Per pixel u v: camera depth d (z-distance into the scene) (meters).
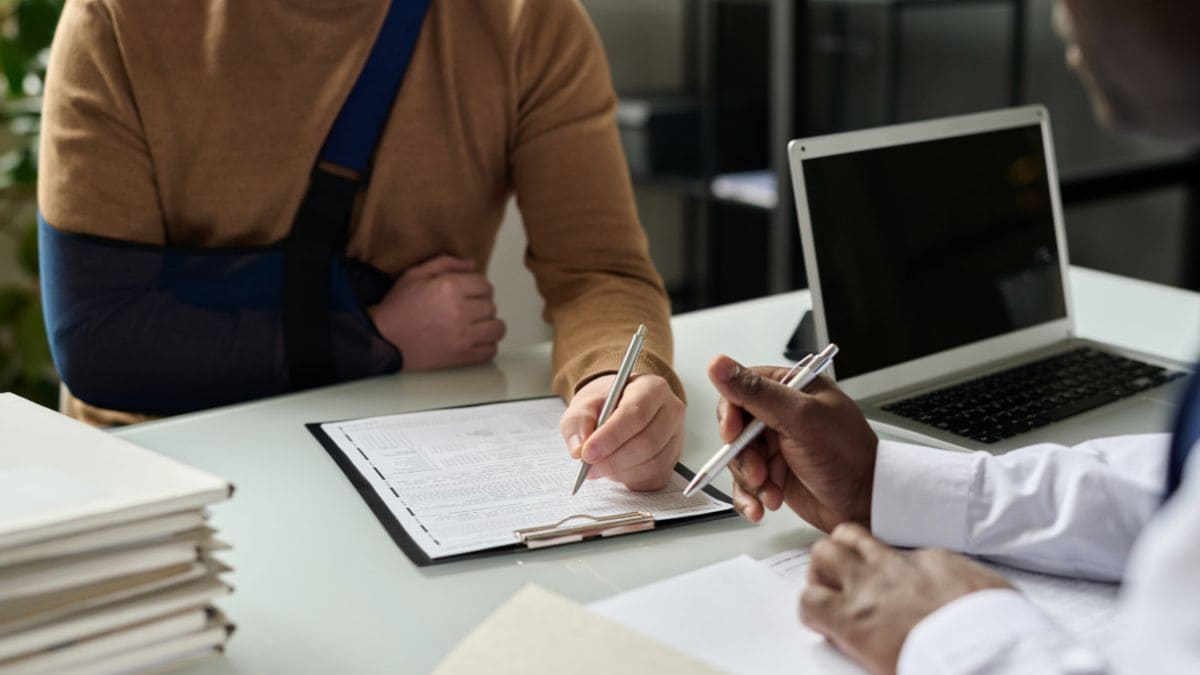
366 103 1.39
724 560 0.88
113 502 0.68
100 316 1.32
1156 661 0.47
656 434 0.99
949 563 0.73
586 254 1.45
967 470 0.88
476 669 0.67
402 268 1.49
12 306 2.56
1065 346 1.36
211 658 0.75
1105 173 3.14
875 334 1.19
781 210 3.04
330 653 0.76
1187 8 0.56
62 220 1.31
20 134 2.71
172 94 1.35
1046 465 0.87
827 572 0.76
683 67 3.67
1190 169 3.29
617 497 0.98
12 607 0.64
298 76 1.38
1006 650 0.64
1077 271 1.73
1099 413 1.17
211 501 0.70
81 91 1.32
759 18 3.46
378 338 1.38
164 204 1.39
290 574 0.86
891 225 1.21
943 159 1.26
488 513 0.94
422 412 1.17
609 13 3.52
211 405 1.38
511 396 1.24
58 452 0.77
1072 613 0.79
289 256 1.38
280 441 1.10
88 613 0.67
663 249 3.76
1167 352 1.37
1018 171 1.34
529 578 0.85
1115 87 0.62
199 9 1.36
